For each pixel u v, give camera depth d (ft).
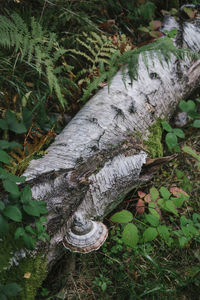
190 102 11.18
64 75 11.35
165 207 8.24
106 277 7.86
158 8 15.37
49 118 10.12
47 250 6.84
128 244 7.39
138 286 7.73
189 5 15.05
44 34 10.19
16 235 5.98
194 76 11.73
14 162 7.45
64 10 12.22
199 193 10.09
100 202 7.73
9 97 9.69
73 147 7.86
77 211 7.20
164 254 8.55
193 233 8.07
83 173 7.35
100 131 8.41
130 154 8.35
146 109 9.75
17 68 10.37
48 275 7.61
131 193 9.72
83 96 10.12
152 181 10.16
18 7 11.34
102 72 10.31
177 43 11.99
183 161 10.85
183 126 12.01
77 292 7.47
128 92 9.71
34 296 6.59
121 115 9.04
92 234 7.18
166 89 10.60
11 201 6.21
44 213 6.30
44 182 6.84
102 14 13.74
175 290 7.73
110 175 7.83
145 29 13.19
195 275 7.93
